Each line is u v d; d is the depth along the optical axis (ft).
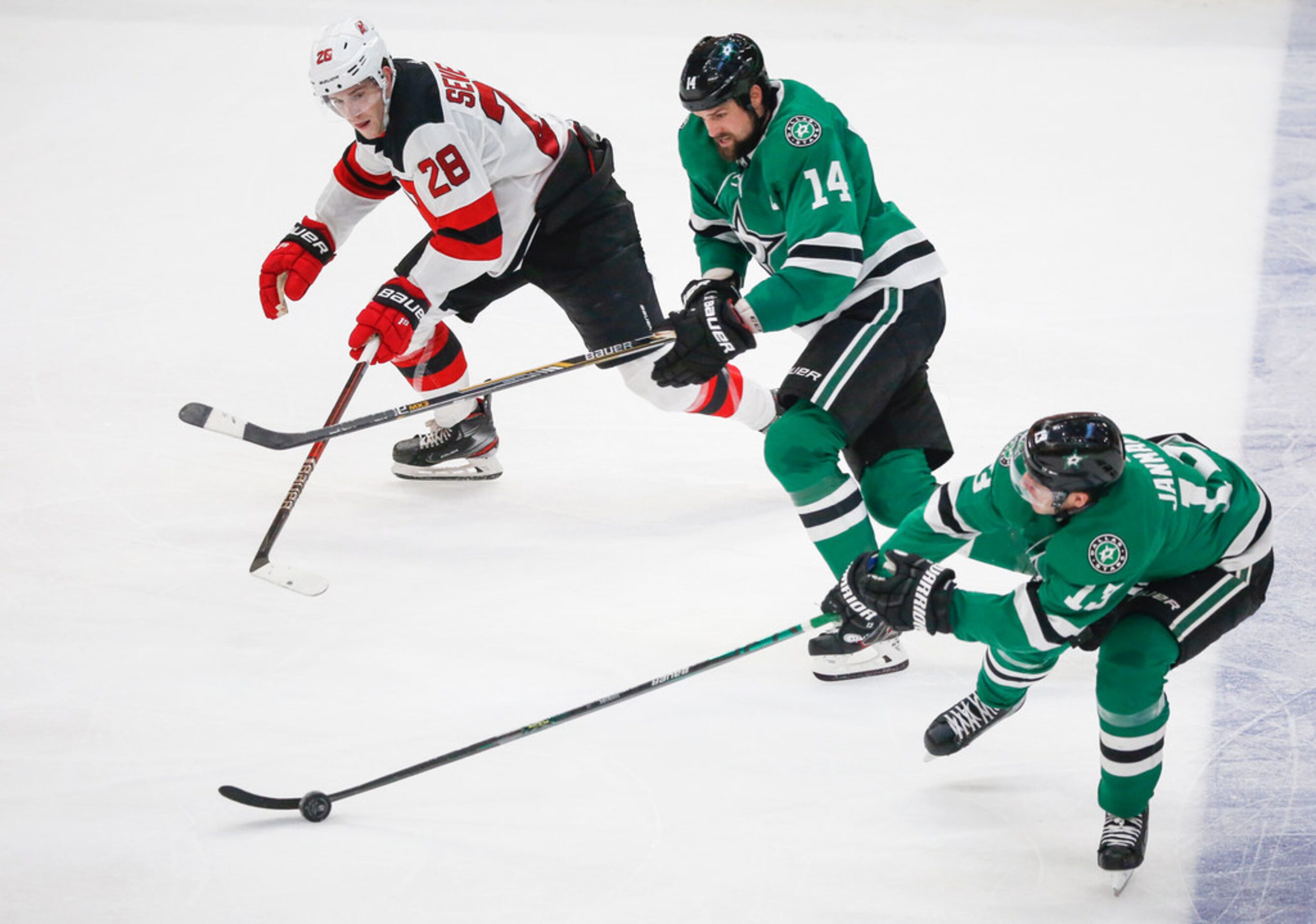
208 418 44.98
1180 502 34.60
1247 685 43.68
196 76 103.50
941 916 35.19
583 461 58.49
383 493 56.49
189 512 54.60
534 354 67.05
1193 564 36.01
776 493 55.93
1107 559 32.86
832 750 41.47
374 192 52.75
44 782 40.40
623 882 36.42
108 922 35.19
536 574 50.72
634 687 38.24
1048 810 38.88
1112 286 70.18
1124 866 35.47
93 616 48.08
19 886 36.42
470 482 57.21
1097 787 39.75
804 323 45.60
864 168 44.06
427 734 42.47
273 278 53.42
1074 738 41.70
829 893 35.96
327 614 48.49
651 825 38.52
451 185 46.80
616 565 51.21
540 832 38.32
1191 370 61.82
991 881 36.40
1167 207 78.95
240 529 53.57
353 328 70.03
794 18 111.86
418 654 46.34
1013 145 88.12
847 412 43.34
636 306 52.24
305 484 51.85
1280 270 71.05
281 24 113.70
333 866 37.11
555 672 45.37
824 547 44.62
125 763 41.16
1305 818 38.42
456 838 38.14
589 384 64.64
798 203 42.32
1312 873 36.60
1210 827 38.24
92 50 108.27
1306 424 57.16
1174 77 98.22
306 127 94.89
